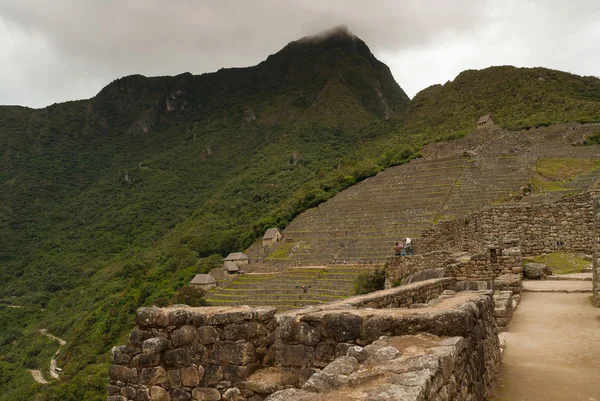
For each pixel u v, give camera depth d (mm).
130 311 84812
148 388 7551
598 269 14891
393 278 31766
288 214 98250
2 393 71750
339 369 4785
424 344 5426
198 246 113250
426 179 77625
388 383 4008
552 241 25641
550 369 9008
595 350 10203
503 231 26391
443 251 28359
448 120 143375
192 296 65438
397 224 63156
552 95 131750
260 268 74250
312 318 6633
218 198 165500
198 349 7465
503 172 67125
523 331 12477
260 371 7215
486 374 7203
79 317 98125
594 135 81562
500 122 118500
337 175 107438
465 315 5883
